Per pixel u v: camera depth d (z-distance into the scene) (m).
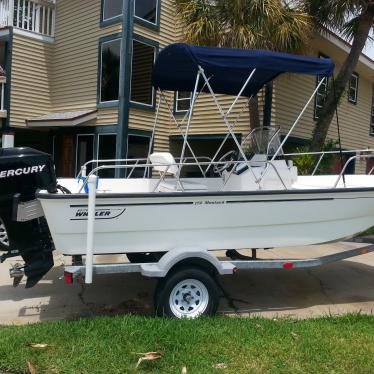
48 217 4.43
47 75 14.86
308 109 13.34
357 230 5.46
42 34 14.61
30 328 4.11
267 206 4.96
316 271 6.80
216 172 6.69
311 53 12.69
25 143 16.62
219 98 12.67
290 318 4.70
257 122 10.63
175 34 13.72
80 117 12.87
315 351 3.71
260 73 5.99
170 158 5.53
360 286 6.11
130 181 6.32
